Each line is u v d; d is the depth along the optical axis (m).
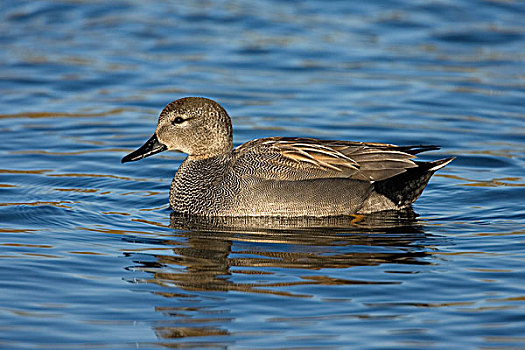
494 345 9.42
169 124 14.76
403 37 25.09
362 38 25.05
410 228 13.53
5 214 14.03
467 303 10.48
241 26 25.95
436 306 10.41
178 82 21.89
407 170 14.30
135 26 25.81
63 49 24.05
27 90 21.30
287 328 9.83
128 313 10.24
